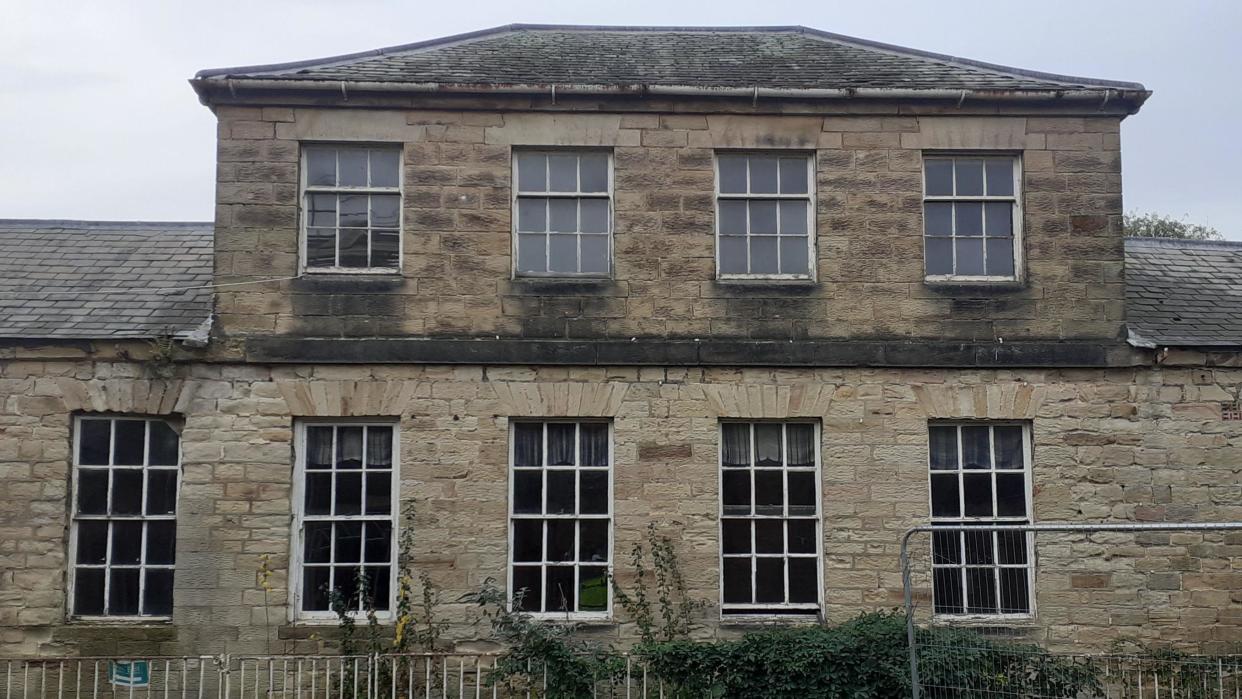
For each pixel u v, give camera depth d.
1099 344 11.30
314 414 10.95
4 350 10.74
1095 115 11.68
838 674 9.76
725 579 11.10
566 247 11.52
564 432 11.25
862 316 11.32
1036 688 9.51
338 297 11.12
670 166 11.50
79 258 12.59
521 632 9.83
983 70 12.45
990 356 11.26
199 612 10.65
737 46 13.29
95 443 10.97
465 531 10.91
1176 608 10.98
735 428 11.35
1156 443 11.19
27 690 10.44
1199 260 13.53
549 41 13.23
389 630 10.68
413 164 11.38
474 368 11.12
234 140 11.27
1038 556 11.04
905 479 11.12
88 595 10.80
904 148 11.60
